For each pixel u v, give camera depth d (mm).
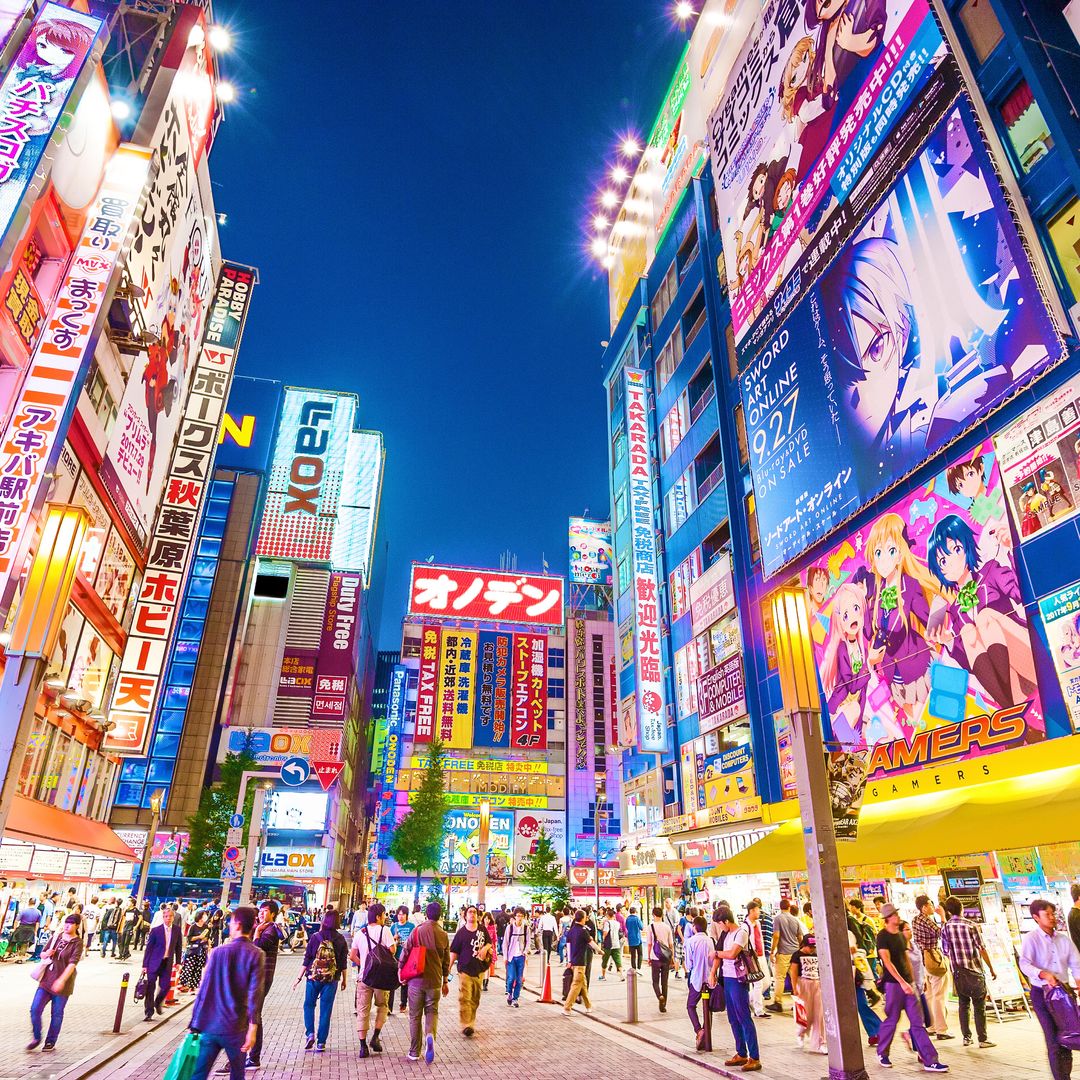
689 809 31766
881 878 17656
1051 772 13805
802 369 24391
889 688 18750
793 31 27312
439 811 68938
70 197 17500
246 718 69188
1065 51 16688
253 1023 9570
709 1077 9812
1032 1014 13500
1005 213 16344
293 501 81250
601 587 101875
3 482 15219
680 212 41688
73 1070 9062
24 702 7957
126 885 43875
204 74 26062
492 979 26172
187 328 28031
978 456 16859
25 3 16422
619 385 49000
